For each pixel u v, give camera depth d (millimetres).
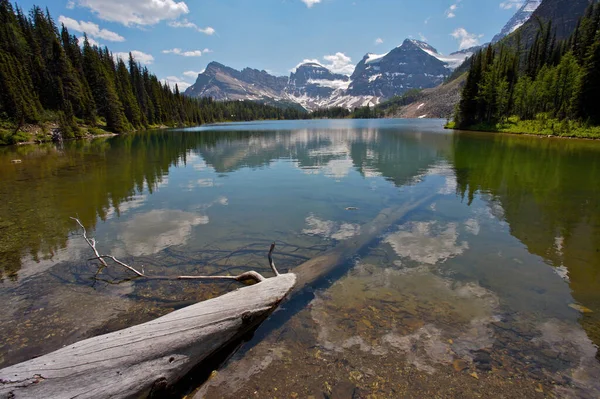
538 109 54812
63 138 45906
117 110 67000
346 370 3566
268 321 4457
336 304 4805
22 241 7414
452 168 17469
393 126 84250
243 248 6996
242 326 4129
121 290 5258
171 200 11258
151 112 92562
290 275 5398
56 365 3076
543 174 15273
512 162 19297
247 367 3678
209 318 3959
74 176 16109
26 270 5965
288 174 16344
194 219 9070
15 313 4629
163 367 3426
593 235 7457
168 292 5191
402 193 11883
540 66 70938
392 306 4730
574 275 5602
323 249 6922
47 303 4891
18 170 18000
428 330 4195
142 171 17766
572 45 72188
